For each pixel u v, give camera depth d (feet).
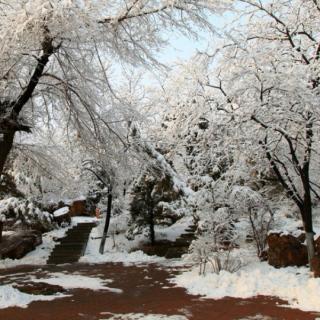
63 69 33.32
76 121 35.76
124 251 61.36
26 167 47.88
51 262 55.42
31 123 39.09
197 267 40.19
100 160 39.09
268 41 40.27
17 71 31.76
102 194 70.79
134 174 45.34
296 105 33.17
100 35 31.07
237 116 33.65
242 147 35.68
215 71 37.22
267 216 49.26
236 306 26.89
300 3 39.93
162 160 57.82
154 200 62.85
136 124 44.19
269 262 38.52
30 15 25.62
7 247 58.08
